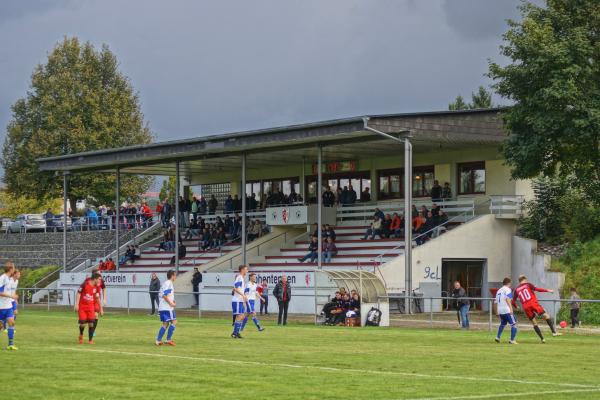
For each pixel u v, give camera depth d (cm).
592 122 4381
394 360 2270
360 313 3881
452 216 5475
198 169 6931
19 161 9000
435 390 1712
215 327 3684
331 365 2142
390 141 5069
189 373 1958
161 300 2711
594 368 2122
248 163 6469
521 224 5175
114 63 9438
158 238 7012
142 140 9425
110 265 6372
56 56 9194
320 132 4797
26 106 9119
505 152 4725
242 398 1600
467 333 3381
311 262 5409
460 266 5134
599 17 4519
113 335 3155
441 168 5644
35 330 3416
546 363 2228
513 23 4644
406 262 4672
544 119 4453
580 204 4956
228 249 6097
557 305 4288
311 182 6500
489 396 1638
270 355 2389
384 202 6012
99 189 9094
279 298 3984
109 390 1694
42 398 1590
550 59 4416
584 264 4397
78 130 8944
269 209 5931
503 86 4634
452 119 4869
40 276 7275
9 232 9094
